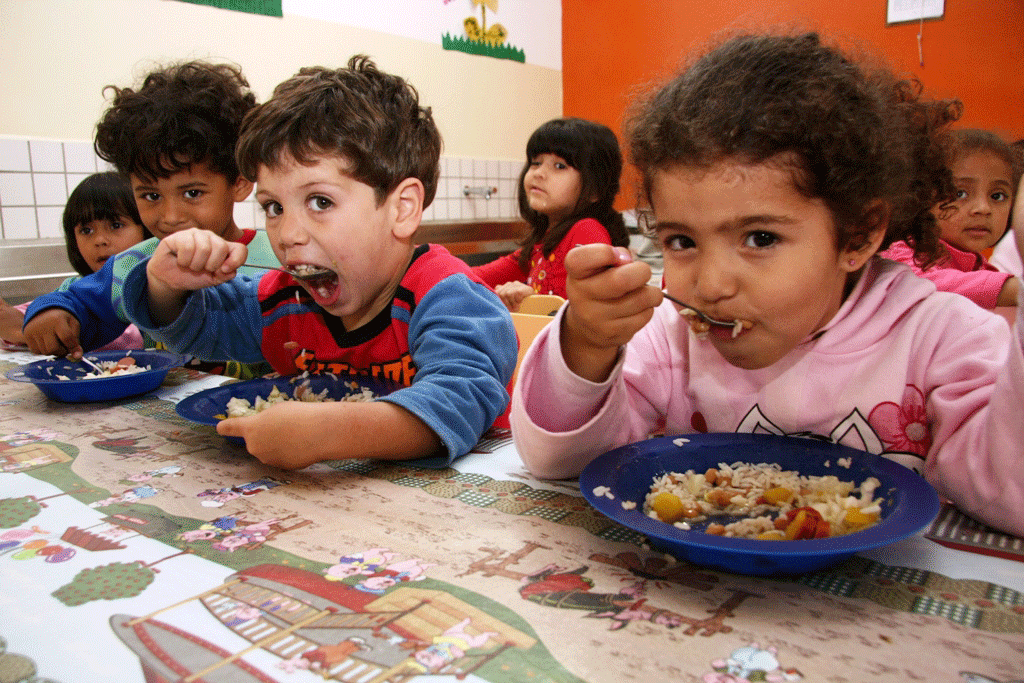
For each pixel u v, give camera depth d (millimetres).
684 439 687
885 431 706
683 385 831
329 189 842
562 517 600
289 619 435
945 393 647
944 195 757
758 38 611
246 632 420
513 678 369
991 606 442
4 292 2135
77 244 1864
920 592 463
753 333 602
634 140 649
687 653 391
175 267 927
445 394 772
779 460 659
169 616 442
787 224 552
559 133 2430
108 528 587
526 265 2641
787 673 371
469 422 784
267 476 721
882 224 630
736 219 551
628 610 441
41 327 1225
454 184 3711
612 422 681
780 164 536
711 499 591
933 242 762
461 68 3697
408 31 3408
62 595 472
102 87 2428
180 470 742
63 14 2316
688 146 546
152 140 1317
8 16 2209
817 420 731
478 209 3891
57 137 2352
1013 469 540
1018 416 534
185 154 1343
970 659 383
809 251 566
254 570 504
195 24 2633
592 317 584
